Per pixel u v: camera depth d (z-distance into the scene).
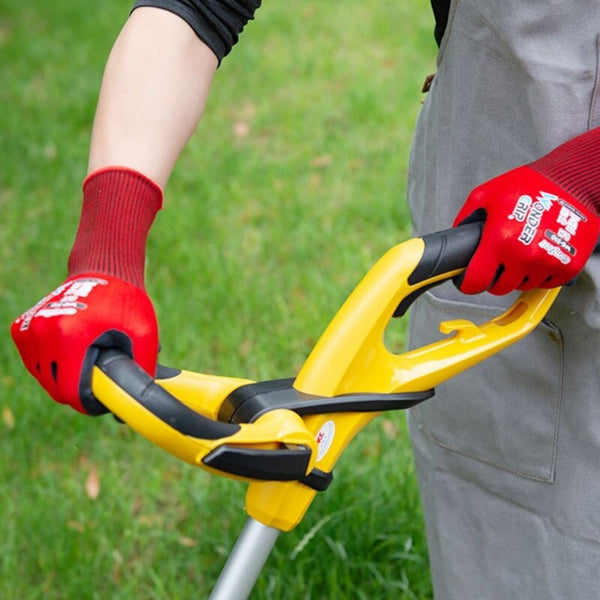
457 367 1.49
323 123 5.80
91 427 3.51
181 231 4.61
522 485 1.80
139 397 1.13
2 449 3.43
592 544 1.72
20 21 7.92
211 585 2.83
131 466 3.38
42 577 2.90
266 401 1.35
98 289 1.22
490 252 1.40
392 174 5.06
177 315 3.96
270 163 5.32
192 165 5.40
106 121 1.44
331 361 1.41
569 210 1.41
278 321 3.96
